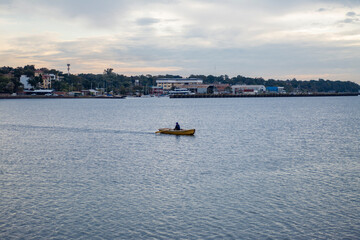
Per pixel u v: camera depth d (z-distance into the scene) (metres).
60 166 46.84
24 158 52.09
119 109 174.88
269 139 70.81
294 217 30.44
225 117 126.19
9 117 126.31
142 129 88.81
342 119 117.56
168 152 56.66
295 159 51.50
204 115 135.75
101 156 53.50
